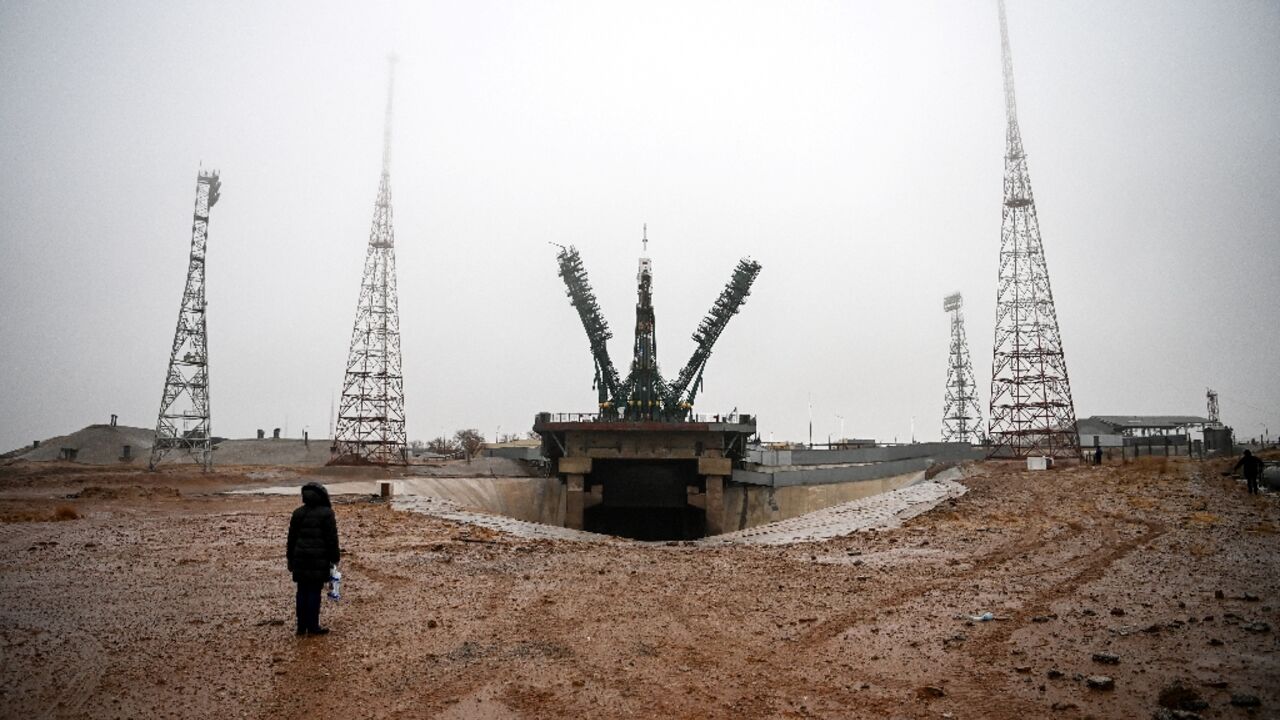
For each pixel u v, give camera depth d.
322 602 15.23
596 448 64.62
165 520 29.66
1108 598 14.54
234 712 9.21
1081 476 39.78
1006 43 85.06
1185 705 8.77
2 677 10.40
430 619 13.82
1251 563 17.39
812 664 11.17
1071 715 8.80
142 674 10.55
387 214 84.56
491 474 67.12
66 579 17.38
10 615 13.81
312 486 12.76
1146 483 34.97
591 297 73.56
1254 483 29.98
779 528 33.88
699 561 21.59
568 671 10.87
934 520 29.66
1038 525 26.16
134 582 17.03
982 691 9.75
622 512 71.69
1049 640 11.83
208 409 76.69
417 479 54.06
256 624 13.23
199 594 15.73
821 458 64.06
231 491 45.50
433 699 9.71
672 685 10.30
